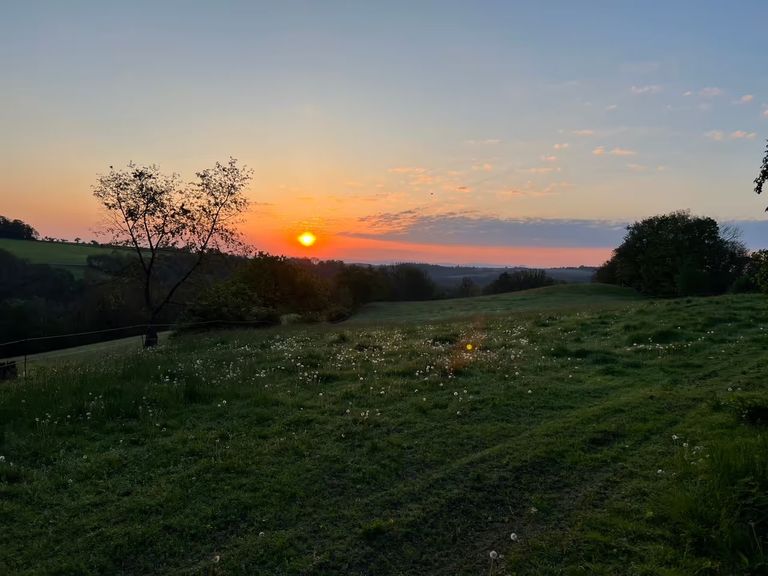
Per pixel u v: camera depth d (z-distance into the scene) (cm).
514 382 1188
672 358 1366
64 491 675
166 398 1043
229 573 514
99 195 3394
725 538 537
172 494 659
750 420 855
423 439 848
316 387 1182
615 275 8481
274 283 5150
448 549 558
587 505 634
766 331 1638
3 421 929
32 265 6038
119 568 526
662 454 770
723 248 7425
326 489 683
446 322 2691
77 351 3456
